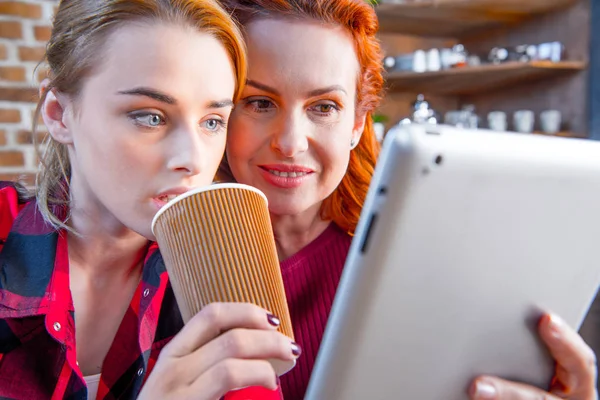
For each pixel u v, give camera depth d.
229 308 0.53
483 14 2.58
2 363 0.68
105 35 0.60
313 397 0.58
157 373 0.53
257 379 0.52
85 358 0.74
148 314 0.72
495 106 2.85
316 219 0.98
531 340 0.64
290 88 0.78
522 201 0.57
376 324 0.55
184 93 0.61
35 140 0.77
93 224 0.72
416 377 0.59
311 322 0.93
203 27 0.62
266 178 0.84
